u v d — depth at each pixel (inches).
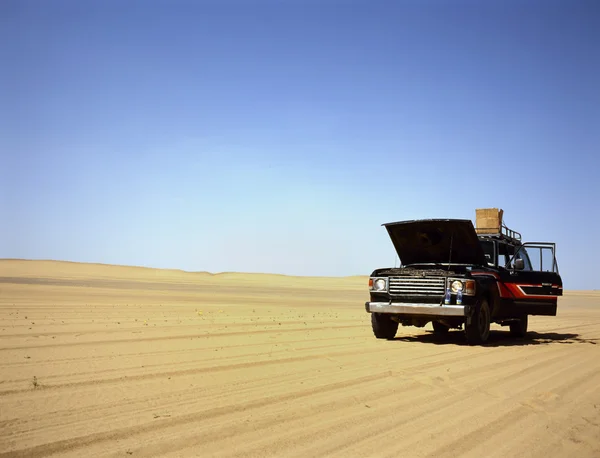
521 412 242.2
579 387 302.5
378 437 199.5
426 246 549.3
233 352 384.8
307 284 3243.1
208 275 4382.4
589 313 1145.4
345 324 645.9
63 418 215.5
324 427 210.4
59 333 460.8
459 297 473.4
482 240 560.4
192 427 206.7
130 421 212.7
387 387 284.5
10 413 220.7
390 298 499.2
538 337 605.9
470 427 215.6
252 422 214.5
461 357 404.2
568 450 191.9
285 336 491.5
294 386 280.4
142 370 311.6
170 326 538.6
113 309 726.5
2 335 437.7
